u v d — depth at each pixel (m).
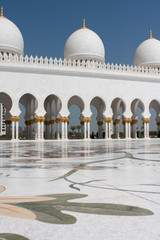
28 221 2.10
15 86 26.81
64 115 28.56
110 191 3.22
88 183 3.77
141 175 4.49
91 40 35.59
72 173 4.74
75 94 29.27
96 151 10.55
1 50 31.61
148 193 3.10
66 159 7.35
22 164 6.17
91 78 30.14
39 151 10.86
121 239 1.74
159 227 1.96
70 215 2.24
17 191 3.24
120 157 7.84
